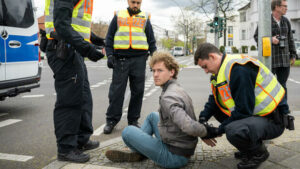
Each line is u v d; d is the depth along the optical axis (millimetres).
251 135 2398
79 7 2910
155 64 2588
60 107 2988
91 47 2768
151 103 6906
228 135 2467
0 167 3064
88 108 3373
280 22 4809
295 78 12203
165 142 2662
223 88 2498
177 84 2631
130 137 2713
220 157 2992
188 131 2420
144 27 4406
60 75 2918
